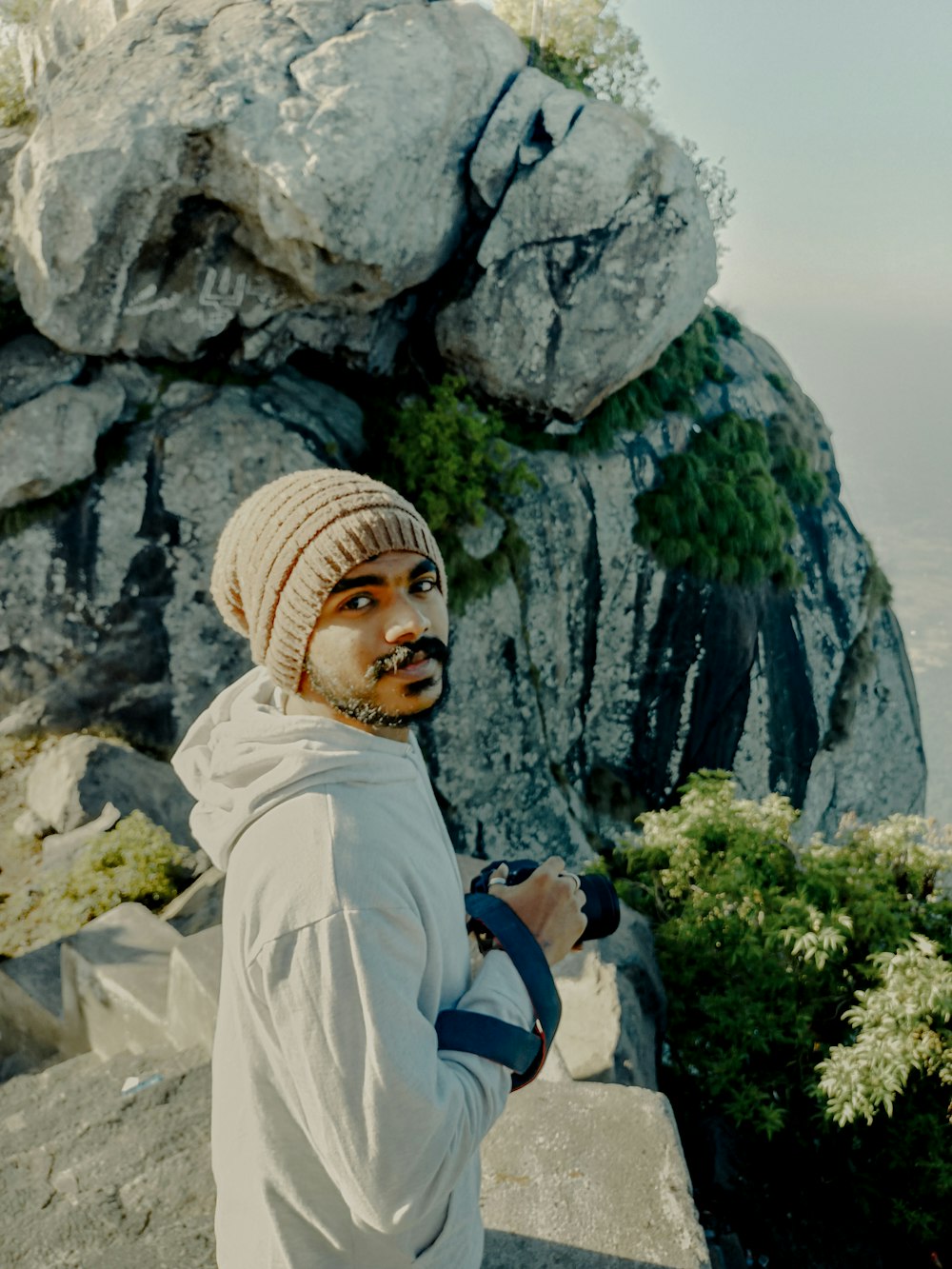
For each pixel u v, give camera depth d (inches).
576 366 515.2
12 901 354.3
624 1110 90.0
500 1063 36.8
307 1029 33.2
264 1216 40.6
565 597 540.1
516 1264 77.0
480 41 455.2
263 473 459.5
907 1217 168.9
